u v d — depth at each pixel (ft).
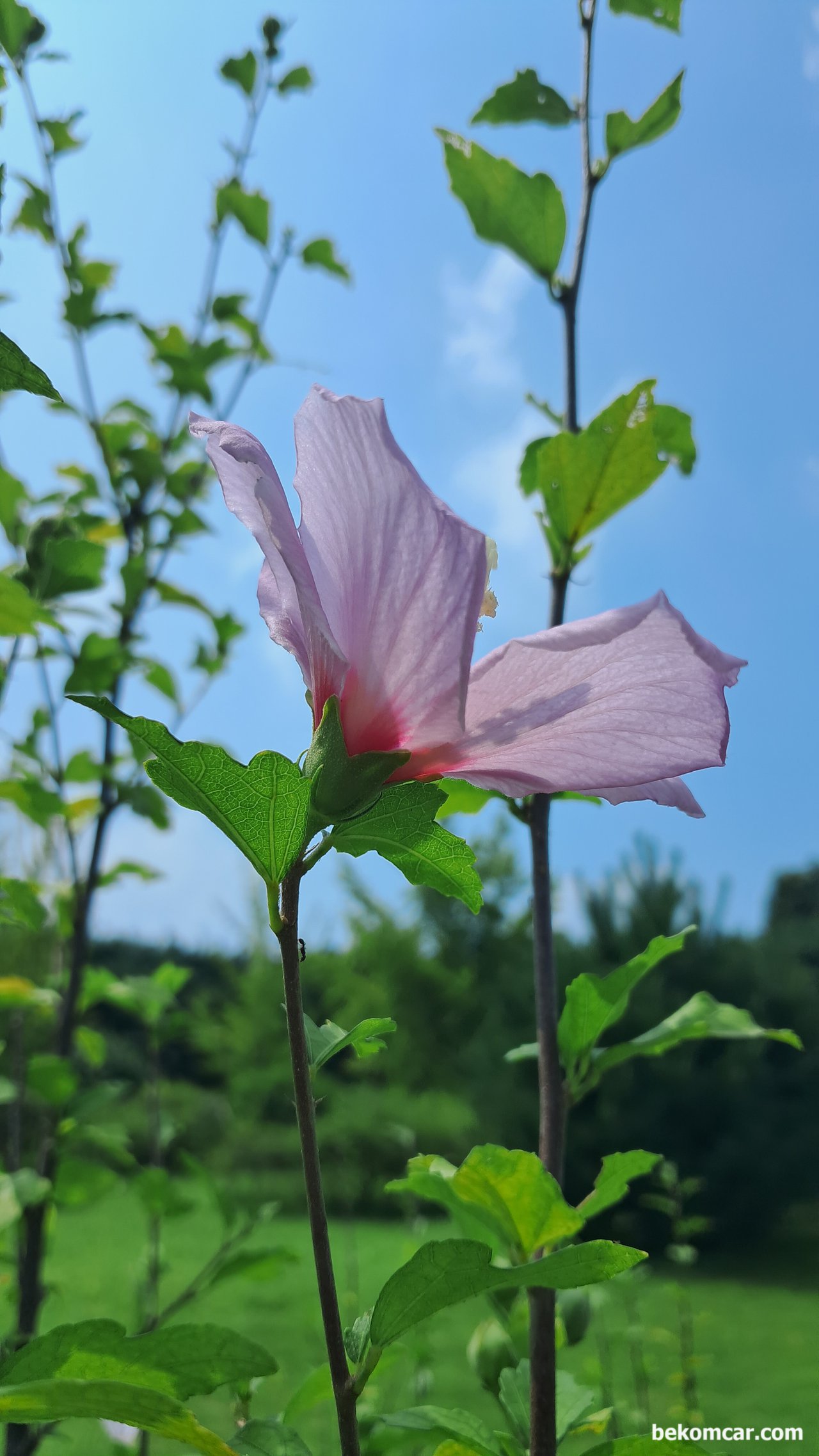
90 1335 0.69
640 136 1.31
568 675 0.68
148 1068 12.96
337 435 0.65
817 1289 6.81
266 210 2.64
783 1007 8.45
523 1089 8.77
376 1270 6.00
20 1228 1.91
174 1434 0.62
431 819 0.66
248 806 0.64
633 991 8.21
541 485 1.10
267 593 0.72
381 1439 0.94
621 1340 3.44
